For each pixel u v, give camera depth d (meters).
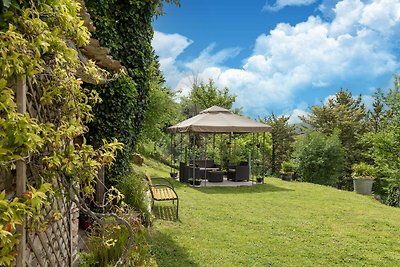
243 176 13.70
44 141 2.15
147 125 12.94
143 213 6.30
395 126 13.56
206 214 7.78
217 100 27.33
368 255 5.45
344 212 8.47
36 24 2.01
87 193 2.76
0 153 1.76
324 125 27.45
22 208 1.78
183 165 13.14
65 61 2.37
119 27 7.20
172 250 5.29
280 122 26.34
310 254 5.41
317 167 18.16
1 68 1.81
